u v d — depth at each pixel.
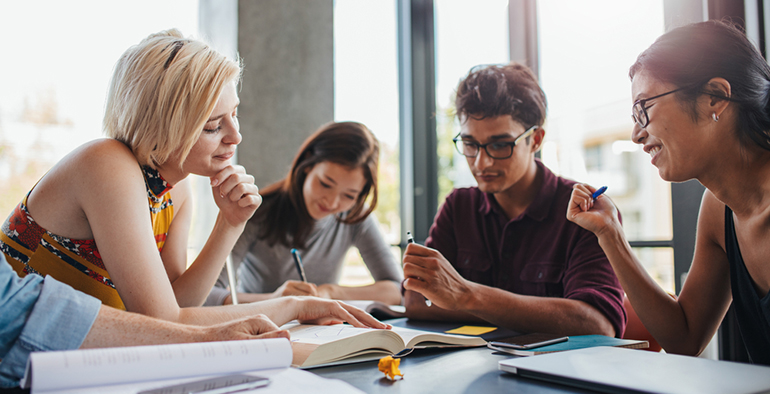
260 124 2.63
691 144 0.85
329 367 0.71
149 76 0.84
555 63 2.04
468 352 0.82
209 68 0.86
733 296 0.95
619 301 1.12
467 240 1.46
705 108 0.83
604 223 1.04
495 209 1.41
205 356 0.55
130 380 0.51
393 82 2.80
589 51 1.92
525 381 0.63
